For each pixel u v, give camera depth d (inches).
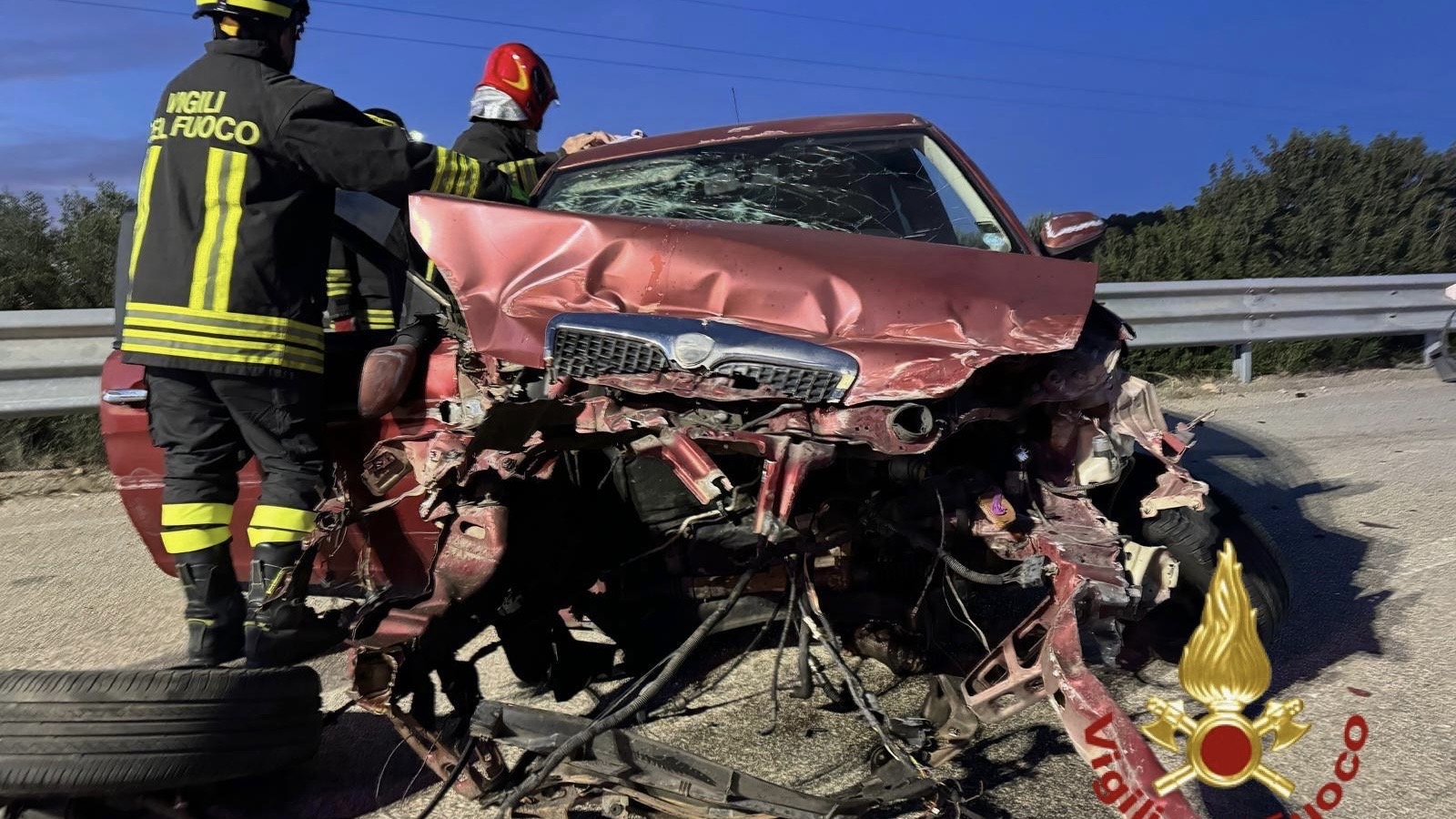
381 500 119.3
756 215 153.4
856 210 152.9
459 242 121.6
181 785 93.7
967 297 108.0
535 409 95.3
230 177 122.4
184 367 121.3
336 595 143.7
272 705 100.7
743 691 132.2
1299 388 362.9
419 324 131.0
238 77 124.6
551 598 118.3
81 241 358.3
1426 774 106.7
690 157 164.6
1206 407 326.3
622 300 113.2
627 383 102.7
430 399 125.8
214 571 127.9
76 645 157.2
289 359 125.2
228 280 121.8
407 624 98.7
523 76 202.4
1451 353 402.9
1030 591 153.0
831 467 110.7
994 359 98.3
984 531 103.3
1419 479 226.2
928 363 98.8
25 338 248.1
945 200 154.4
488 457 103.6
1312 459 250.2
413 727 99.0
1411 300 385.4
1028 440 111.0
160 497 142.9
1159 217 446.6
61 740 88.4
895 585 121.5
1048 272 115.0
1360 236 416.2
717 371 100.9
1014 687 91.5
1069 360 108.5
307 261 128.7
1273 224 422.0
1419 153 443.8
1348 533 191.9
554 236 119.3
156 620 168.4
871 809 93.4
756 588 121.1
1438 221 446.0
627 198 159.5
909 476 101.2
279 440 126.3
